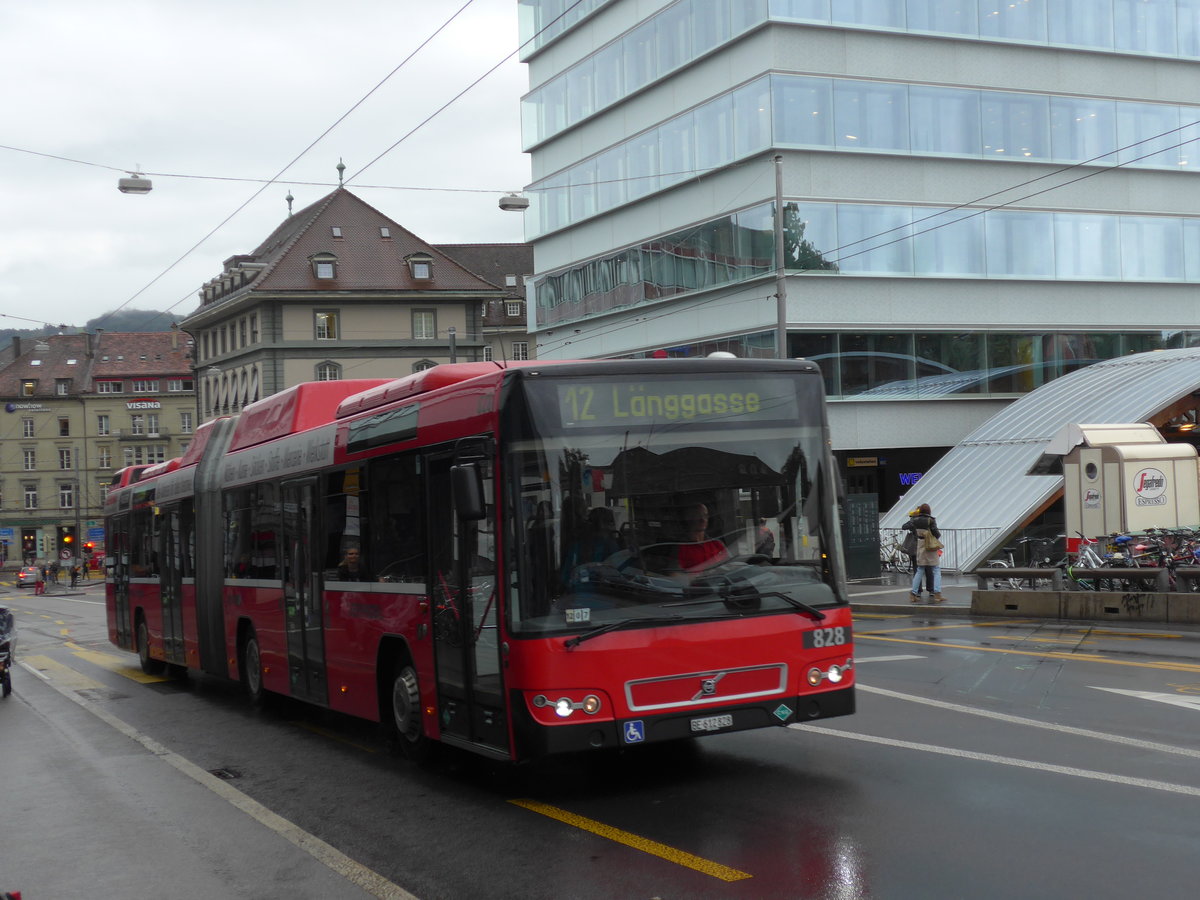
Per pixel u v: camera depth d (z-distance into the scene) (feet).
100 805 30.58
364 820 27.07
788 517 27.50
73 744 41.01
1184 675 41.27
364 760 34.78
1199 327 142.82
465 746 28.22
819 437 28.17
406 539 31.48
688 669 25.95
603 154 149.28
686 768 29.71
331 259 248.32
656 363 27.14
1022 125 133.80
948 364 131.75
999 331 133.80
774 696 26.71
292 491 40.91
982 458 110.22
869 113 127.24
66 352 383.45
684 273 136.87
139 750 39.04
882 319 128.36
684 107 135.74
